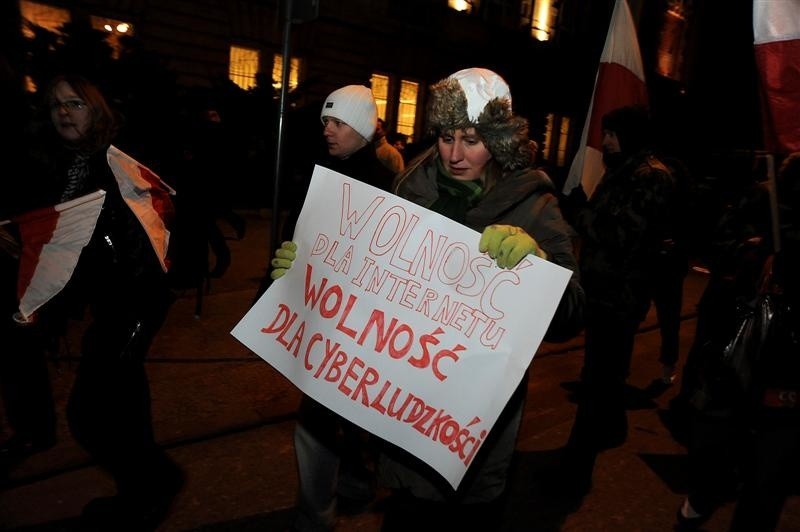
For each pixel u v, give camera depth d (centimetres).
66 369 366
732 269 234
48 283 200
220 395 357
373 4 1303
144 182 209
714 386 221
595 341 274
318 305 167
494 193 158
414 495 164
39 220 203
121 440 211
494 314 148
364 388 158
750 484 202
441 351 152
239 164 936
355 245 165
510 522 265
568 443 289
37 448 277
